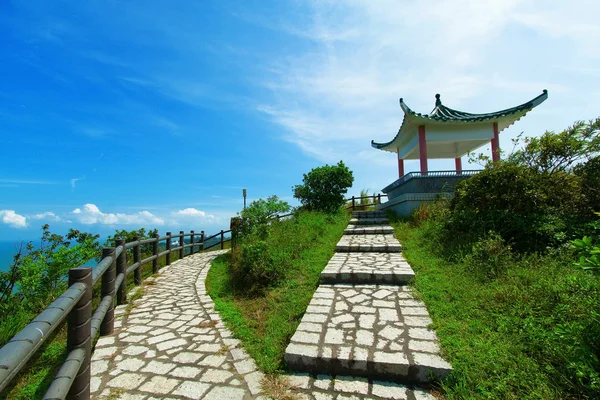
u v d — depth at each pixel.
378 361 2.44
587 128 5.22
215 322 3.69
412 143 10.99
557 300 2.91
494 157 9.74
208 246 12.16
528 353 2.43
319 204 12.35
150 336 3.29
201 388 2.33
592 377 1.88
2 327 3.27
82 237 6.26
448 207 6.94
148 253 9.00
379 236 7.68
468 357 2.39
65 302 1.71
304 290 4.40
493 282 3.73
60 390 1.54
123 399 2.20
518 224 4.91
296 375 2.52
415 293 3.88
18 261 4.95
